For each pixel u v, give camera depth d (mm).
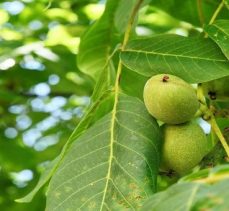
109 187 592
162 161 630
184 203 454
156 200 479
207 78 633
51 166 683
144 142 613
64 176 607
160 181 826
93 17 1195
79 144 625
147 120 628
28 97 1257
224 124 713
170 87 610
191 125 630
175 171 633
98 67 894
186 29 1111
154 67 654
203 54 649
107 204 583
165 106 609
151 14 1121
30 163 1232
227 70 634
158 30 1136
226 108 727
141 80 768
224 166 469
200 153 626
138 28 1141
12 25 1257
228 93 674
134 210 576
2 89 1241
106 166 604
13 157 1234
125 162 602
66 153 648
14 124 1287
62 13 1210
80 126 660
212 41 658
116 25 856
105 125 633
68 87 1225
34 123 1291
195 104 619
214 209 435
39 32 1223
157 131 624
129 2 833
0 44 1122
